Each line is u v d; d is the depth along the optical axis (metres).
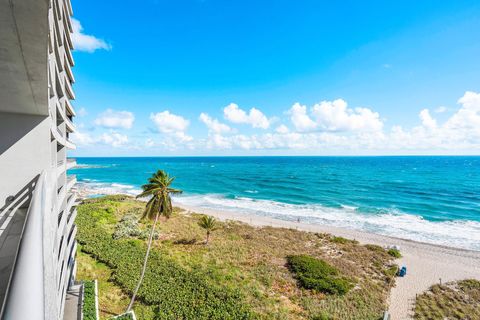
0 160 9.20
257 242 37.28
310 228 47.16
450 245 39.72
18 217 9.10
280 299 23.11
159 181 24.64
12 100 8.08
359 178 118.81
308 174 138.12
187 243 35.84
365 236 42.94
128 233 37.25
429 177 121.31
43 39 5.02
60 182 16.23
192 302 21.11
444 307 23.20
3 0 4.01
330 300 23.22
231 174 140.25
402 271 29.23
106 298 21.73
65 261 14.95
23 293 2.94
